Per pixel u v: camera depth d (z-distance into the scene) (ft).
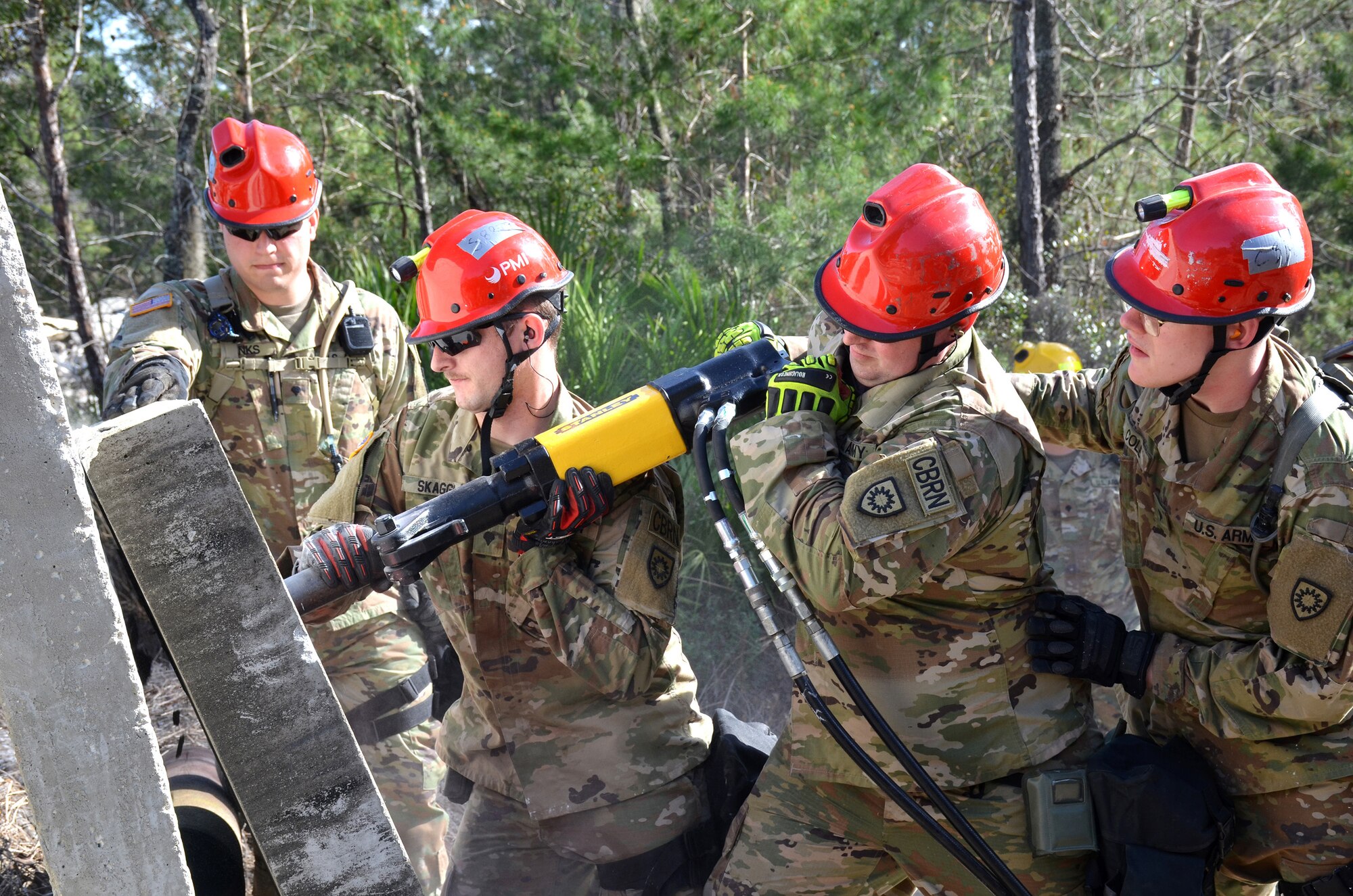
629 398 6.20
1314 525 5.82
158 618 4.41
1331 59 42.27
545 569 6.31
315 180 9.53
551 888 7.02
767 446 6.23
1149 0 44.42
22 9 32.81
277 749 4.55
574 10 34.40
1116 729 7.66
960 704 6.31
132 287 44.32
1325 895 6.54
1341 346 7.15
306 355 9.61
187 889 4.27
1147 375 6.31
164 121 41.32
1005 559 6.13
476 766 7.07
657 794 6.72
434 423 7.00
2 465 3.85
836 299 6.28
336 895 4.66
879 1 32.40
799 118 34.45
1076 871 6.48
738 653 14.78
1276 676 5.98
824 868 6.71
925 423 5.94
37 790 4.06
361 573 6.16
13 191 38.63
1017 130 32.55
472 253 6.30
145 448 4.30
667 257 28.81
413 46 35.65
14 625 3.94
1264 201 5.94
